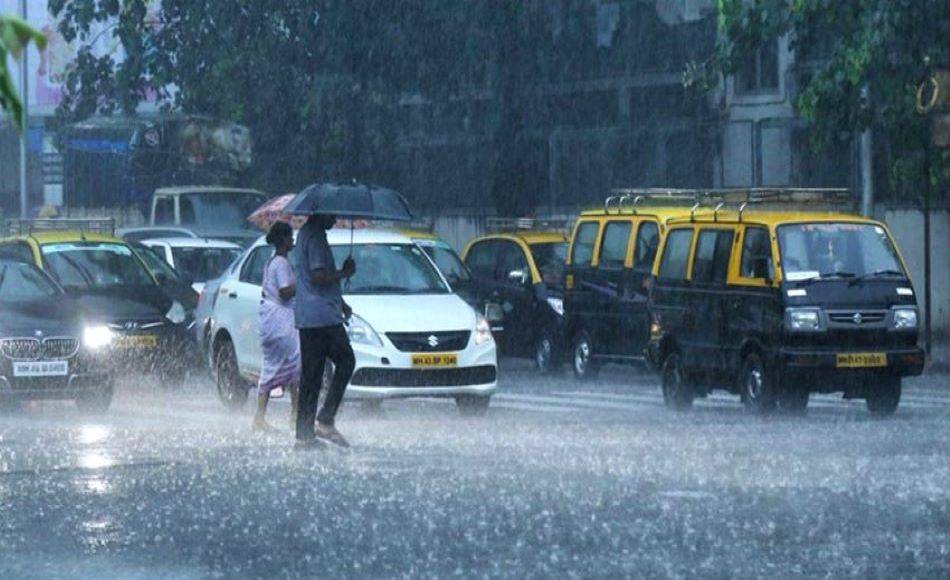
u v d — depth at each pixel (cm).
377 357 2484
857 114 3538
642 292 3253
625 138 4897
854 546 1290
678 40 4800
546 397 3008
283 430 2280
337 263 2655
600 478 1678
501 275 3794
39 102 7119
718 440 2080
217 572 1197
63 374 2627
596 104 4934
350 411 2672
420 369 2495
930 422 2375
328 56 4697
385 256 2684
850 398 2602
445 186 5062
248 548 1293
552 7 4834
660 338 2769
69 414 2691
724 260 2636
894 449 1958
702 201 3120
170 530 1376
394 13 4672
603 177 4934
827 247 2553
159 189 5216
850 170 4381
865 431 2205
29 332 2627
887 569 1199
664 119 4834
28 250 3359
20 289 2797
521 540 1319
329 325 1953
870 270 2556
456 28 4716
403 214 2169
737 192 2905
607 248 3384
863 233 2581
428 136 4994
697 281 2691
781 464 1798
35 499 1552
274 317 2269
